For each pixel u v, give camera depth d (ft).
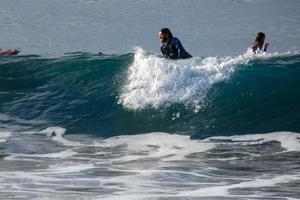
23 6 574.97
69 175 153.69
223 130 193.47
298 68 211.00
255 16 553.64
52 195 136.46
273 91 205.77
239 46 415.64
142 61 217.15
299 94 204.74
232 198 134.92
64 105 220.23
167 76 210.59
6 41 422.82
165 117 202.49
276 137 185.57
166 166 161.58
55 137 194.49
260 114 199.41
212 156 170.60
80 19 515.91
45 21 502.38
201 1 635.25
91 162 166.81
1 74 244.42
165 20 523.29
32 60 247.50
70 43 421.18
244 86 207.92
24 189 141.28
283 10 591.37
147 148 180.75
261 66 212.64
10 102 226.17
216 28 487.61
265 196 136.36
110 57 239.30
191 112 202.18
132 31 469.98
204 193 138.62
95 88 225.15
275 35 463.01
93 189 141.49
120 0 623.36
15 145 184.75
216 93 206.59
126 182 147.33
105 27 483.10
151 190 140.77
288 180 148.36
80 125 205.98
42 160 169.07
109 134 197.77
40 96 227.81
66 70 238.07
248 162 164.25
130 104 210.59
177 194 137.80
